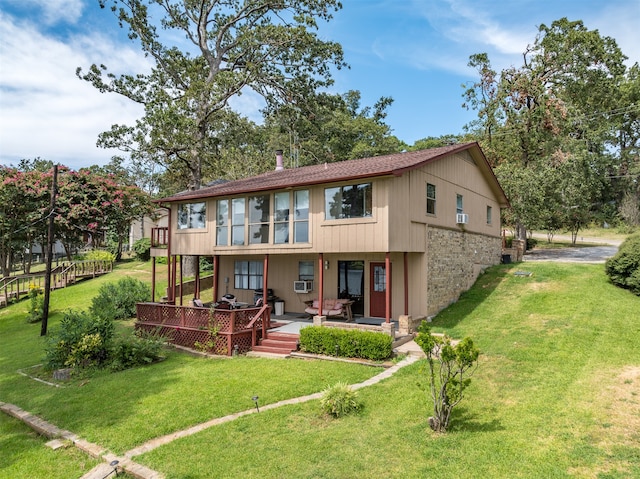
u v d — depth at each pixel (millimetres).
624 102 39844
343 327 12367
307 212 13672
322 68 26922
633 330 10234
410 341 11930
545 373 8320
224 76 24391
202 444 6324
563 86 30078
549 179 24969
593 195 38125
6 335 17266
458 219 16344
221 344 12250
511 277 17422
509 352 9773
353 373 9406
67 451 6656
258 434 6547
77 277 26000
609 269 14836
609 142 41938
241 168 35375
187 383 9328
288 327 13695
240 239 15430
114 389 9312
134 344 11508
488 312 13867
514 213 25406
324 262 16047
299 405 7605
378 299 14789
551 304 13305
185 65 25859
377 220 12039
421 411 7020
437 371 9016
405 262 13461
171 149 23984
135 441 6641
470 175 18078
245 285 18688
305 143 37750
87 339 11227
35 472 6051
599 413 6410
